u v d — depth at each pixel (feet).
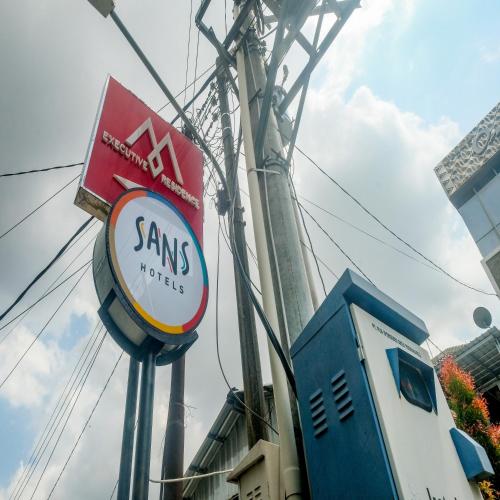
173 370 20.89
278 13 16.17
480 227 35.50
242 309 16.47
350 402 5.76
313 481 5.99
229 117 21.91
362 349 5.93
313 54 14.06
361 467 5.26
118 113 13.62
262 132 12.12
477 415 23.76
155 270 8.15
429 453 5.60
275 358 8.79
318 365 6.66
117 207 8.25
